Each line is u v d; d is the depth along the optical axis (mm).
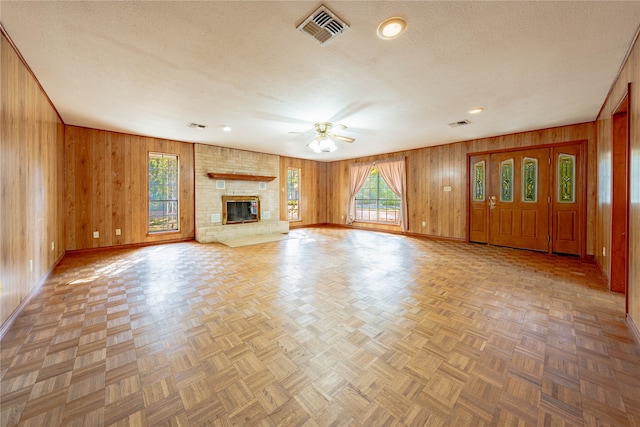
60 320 2131
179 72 2527
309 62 2348
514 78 2666
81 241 4586
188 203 5773
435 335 1920
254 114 3764
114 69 2469
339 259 4141
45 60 2305
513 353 1703
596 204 3953
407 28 1882
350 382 1447
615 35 1950
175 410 1258
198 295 2670
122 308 2361
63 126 4277
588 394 1354
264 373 1520
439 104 3385
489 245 5289
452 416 1224
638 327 1872
